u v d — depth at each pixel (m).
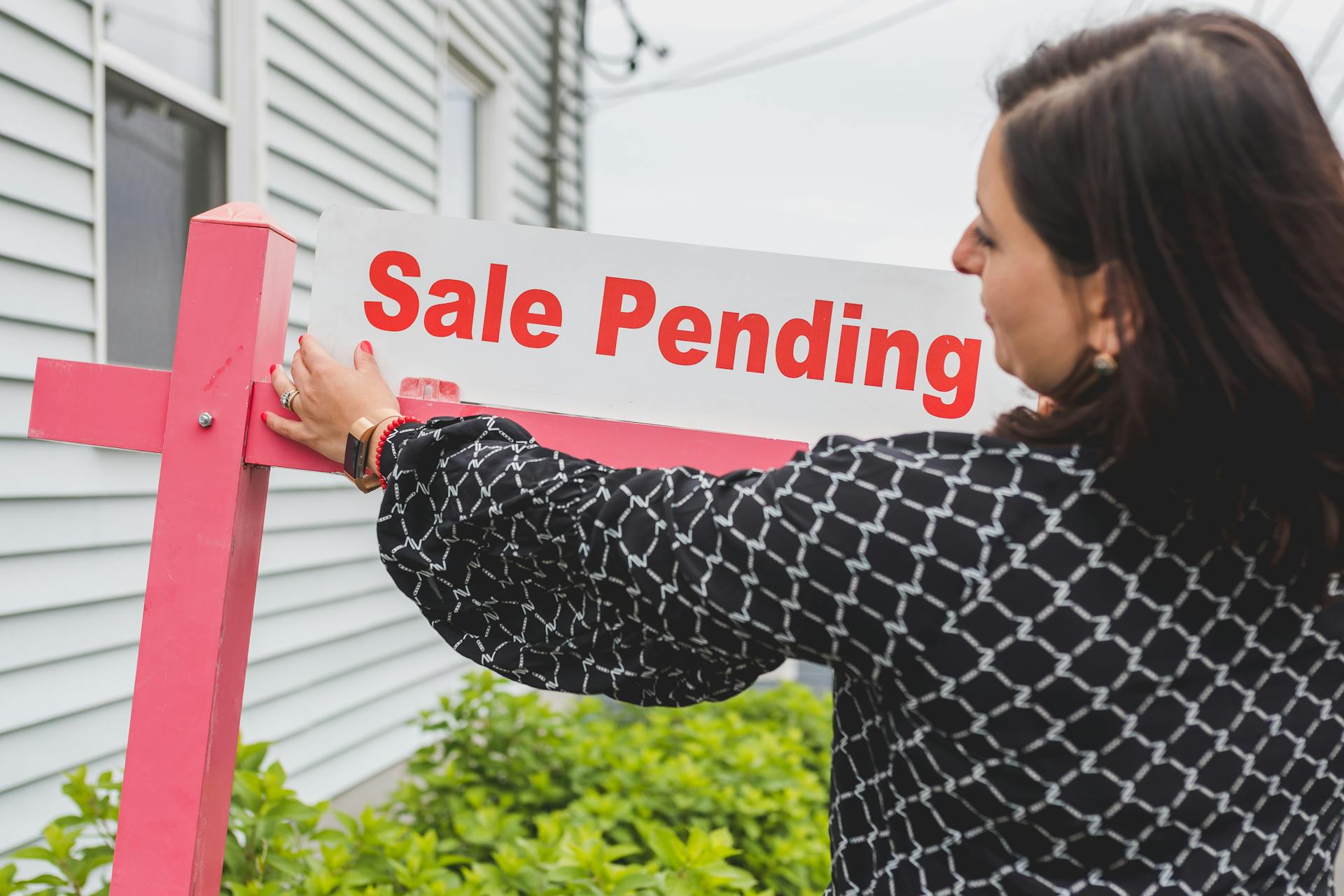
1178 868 0.79
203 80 3.39
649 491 0.89
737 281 1.27
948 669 0.78
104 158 2.91
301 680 3.83
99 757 2.78
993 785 0.79
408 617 4.66
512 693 3.41
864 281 1.27
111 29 2.97
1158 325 0.72
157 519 1.25
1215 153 0.70
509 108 6.51
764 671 0.92
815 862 2.38
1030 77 0.81
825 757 3.30
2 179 2.45
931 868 0.83
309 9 3.86
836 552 0.78
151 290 3.18
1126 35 0.77
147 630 1.25
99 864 1.91
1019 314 0.81
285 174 3.74
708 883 1.94
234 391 1.25
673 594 0.84
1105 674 0.77
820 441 0.87
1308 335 0.71
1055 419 0.83
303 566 3.84
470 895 1.90
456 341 1.28
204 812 1.26
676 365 1.27
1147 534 0.77
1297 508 0.75
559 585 0.99
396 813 2.61
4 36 2.44
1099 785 0.77
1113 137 0.72
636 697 0.98
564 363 1.27
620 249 1.27
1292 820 0.82
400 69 4.60
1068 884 0.79
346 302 1.28
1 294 2.46
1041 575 0.77
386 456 1.06
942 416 1.26
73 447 2.68
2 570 2.48
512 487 0.95
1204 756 0.78
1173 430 0.73
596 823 2.35
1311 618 0.80
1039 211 0.77
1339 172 0.73
